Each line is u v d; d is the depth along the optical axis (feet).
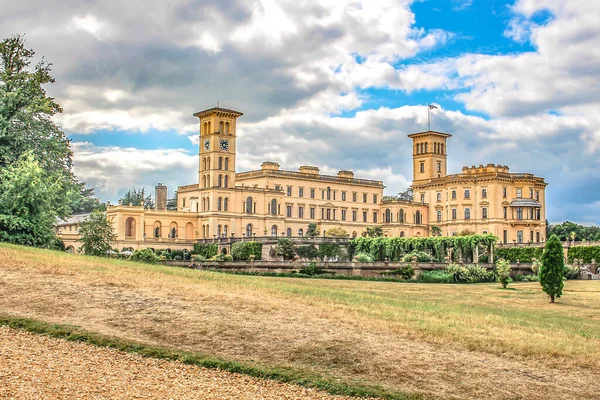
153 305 125.70
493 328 135.13
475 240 395.55
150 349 96.53
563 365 109.91
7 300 119.24
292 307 135.74
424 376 97.55
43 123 245.65
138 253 290.76
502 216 520.83
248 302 136.46
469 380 97.50
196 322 115.65
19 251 178.09
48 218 224.12
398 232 562.66
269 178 531.50
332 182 565.53
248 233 508.94
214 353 99.14
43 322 104.94
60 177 234.17
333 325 121.70
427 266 334.44
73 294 128.57
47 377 78.95
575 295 273.75
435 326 128.98
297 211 545.03
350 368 98.48
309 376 92.32
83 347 95.14
